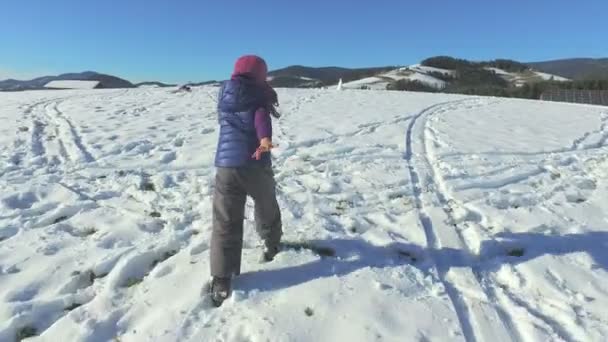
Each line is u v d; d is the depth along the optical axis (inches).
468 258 157.2
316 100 645.3
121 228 182.2
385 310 125.4
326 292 132.9
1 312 129.6
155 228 184.5
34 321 128.3
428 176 249.4
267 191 142.8
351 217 189.5
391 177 244.7
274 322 120.7
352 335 116.5
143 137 351.6
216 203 137.5
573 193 222.4
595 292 135.0
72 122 428.1
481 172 257.8
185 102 600.7
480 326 121.1
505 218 188.5
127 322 125.8
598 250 160.9
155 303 132.5
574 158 299.7
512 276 143.2
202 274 143.6
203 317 125.0
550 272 145.5
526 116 522.6
